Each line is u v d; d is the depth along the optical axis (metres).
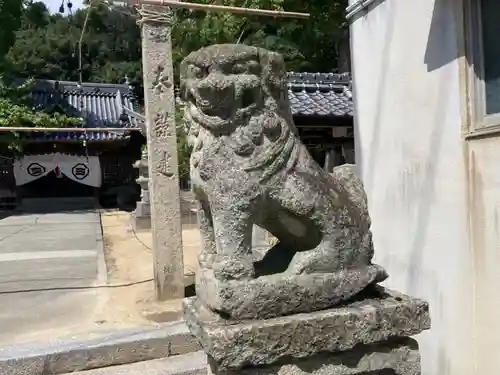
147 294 6.21
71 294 6.31
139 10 5.75
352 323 2.07
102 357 3.91
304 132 8.70
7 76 16.59
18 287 6.75
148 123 5.81
